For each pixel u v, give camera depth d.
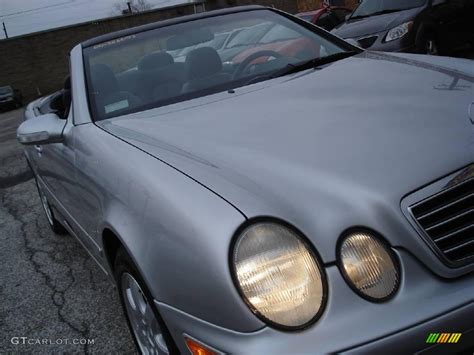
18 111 23.58
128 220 1.86
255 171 1.78
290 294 1.46
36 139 2.71
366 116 2.03
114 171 2.07
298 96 2.38
